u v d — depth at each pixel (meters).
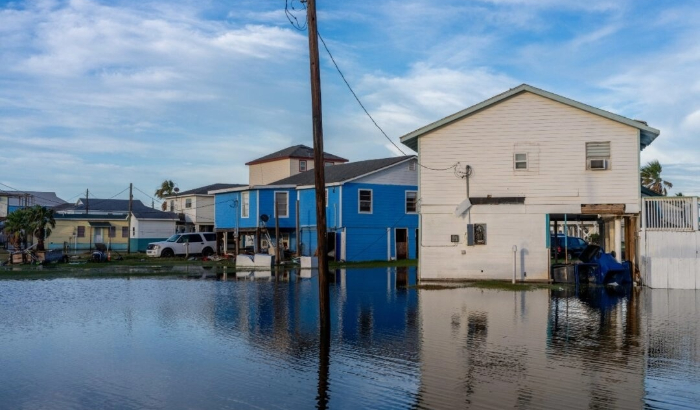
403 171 44.69
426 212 26.42
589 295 21.34
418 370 10.66
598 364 10.98
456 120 26.22
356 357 11.67
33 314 17.39
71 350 12.52
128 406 8.86
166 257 47.12
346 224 41.97
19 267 37.53
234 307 18.64
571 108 25.48
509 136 25.89
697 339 13.19
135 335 14.09
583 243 39.56
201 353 12.15
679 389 9.40
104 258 42.69
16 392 9.59
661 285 23.34
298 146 63.91
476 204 25.91
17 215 51.31
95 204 72.06
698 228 24.41
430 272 26.31
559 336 13.59
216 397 9.23
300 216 45.31
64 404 8.98
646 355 11.69
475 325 15.06
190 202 65.44
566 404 8.70
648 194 29.52
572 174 25.44
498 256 25.89
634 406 8.60
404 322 15.56
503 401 8.88
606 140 25.27
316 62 14.16
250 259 37.66
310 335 13.91
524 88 25.47
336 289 23.84
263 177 65.62
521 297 20.83
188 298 21.06
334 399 9.07
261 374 10.50
